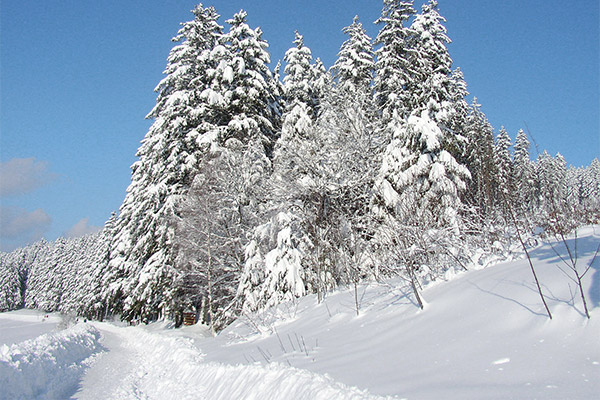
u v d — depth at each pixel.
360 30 25.12
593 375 3.60
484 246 10.43
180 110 24.38
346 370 5.80
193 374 9.26
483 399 3.64
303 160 18.22
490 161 12.41
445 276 9.39
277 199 18.70
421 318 7.34
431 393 4.06
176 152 23.86
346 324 9.83
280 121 27.42
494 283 7.13
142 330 29.02
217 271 21.98
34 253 133.38
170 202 22.64
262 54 25.25
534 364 4.20
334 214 17.44
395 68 21.06
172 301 24.50
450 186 14.40
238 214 21.55
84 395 9.30
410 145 16.30
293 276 15.59
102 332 32.88
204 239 21.83
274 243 17.84
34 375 9.44
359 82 23.36
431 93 16.91
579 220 10.57
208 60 25.05
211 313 20.16
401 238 9.88
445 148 16.64
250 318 13.88
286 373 5.79
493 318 5.84
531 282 6.33
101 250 54.00
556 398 3.35
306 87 25.38
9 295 117.25
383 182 16.25
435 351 5.56
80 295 62.03
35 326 55.66
